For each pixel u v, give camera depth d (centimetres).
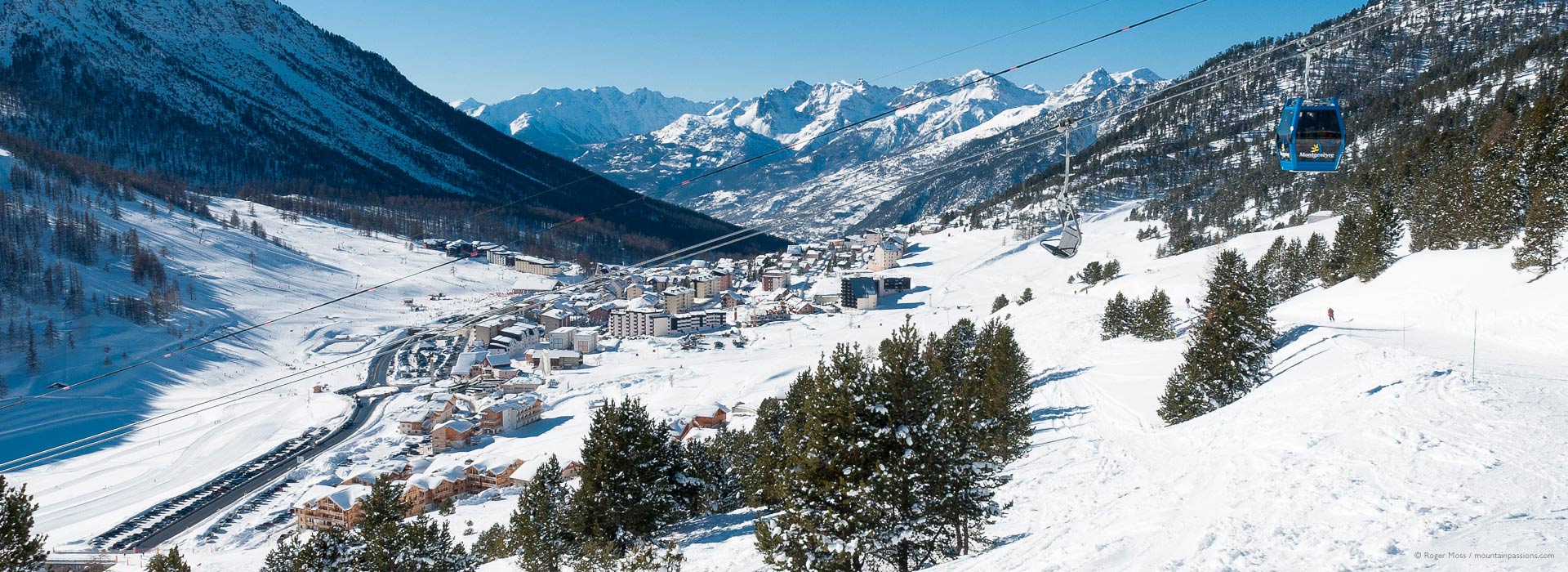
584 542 4919
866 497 3106
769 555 3331
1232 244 19750
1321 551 2350
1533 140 9844
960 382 7156
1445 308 8362
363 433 14038
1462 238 10519
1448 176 11931
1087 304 14788
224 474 12138
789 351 18925
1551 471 3011
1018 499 4650
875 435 3194
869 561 3362
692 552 4684
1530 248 8131
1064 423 7612
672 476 5288
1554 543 2098
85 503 11069
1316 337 7894
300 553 5244
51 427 14275
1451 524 2423
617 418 5022
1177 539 2736
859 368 3312
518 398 14550
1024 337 13225
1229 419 5566
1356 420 4453
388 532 5016
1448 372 5319
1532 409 4178
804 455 3303
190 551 9225
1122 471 4897
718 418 12375
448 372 18638
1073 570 2573
